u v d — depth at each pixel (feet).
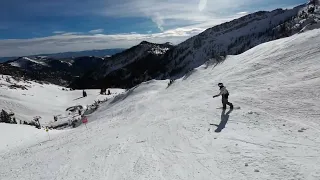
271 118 52.26
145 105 116.78
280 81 75.36
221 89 64.39
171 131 59.93
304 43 97.35
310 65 78.02
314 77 68.59
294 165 33.50
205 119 61.93
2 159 81.30
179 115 73.61
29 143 110.63
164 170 40.73
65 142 81.92
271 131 46.26
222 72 121.80
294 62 85.97
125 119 94.68
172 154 46.55
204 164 39.96
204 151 44.70
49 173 50.42
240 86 84.07
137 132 67.31
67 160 56.59
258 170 34.22
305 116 49.44
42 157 66.33
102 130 84.89
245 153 40.14
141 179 39.04
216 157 41.39
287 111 53.93
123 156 50.55
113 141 63.67
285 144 40.24
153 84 224.12
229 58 145.69
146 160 46.14
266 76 84.79
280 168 33.60
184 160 42.96
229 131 50.85
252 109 60.08
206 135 51.62
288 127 46.39
